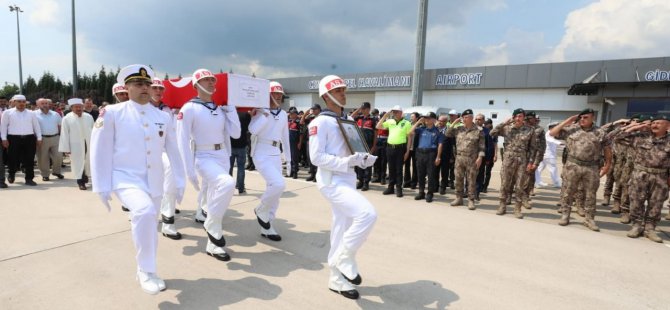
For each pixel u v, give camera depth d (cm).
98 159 301
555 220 616
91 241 434
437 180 806
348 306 308
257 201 663
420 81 1616
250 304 306
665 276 394
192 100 429
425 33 1587
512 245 477
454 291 343
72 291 317
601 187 943
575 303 330
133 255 396
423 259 418
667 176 516
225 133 461
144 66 325
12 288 319
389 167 779
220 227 405
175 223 525
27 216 530
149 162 324
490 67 2206
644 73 1786
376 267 391
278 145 505
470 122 669
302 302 312
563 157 695
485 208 690
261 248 436
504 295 339
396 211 636
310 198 699
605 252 462
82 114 727
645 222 534
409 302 319
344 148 329
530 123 638
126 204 297
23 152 778
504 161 636
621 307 326
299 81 3014
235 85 473
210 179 397
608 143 570
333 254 325
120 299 306
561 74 1998
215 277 355
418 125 768
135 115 321
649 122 525
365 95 2834
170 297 313
